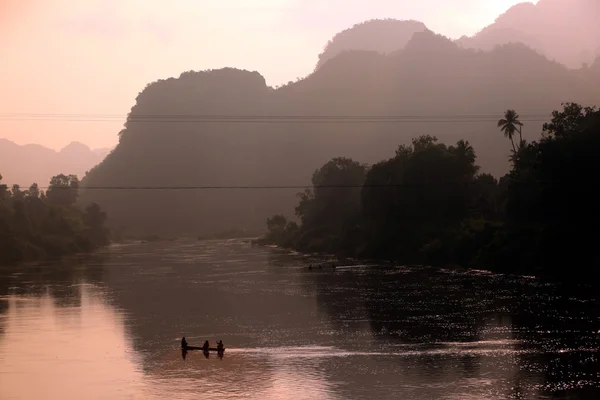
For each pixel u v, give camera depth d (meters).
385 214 170.88
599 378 51.28
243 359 61.66
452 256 141.75
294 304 93.62
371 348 63.91
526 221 129.38
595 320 72.44
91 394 52.12
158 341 71.12
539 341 63.53
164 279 134.62
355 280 119.88
